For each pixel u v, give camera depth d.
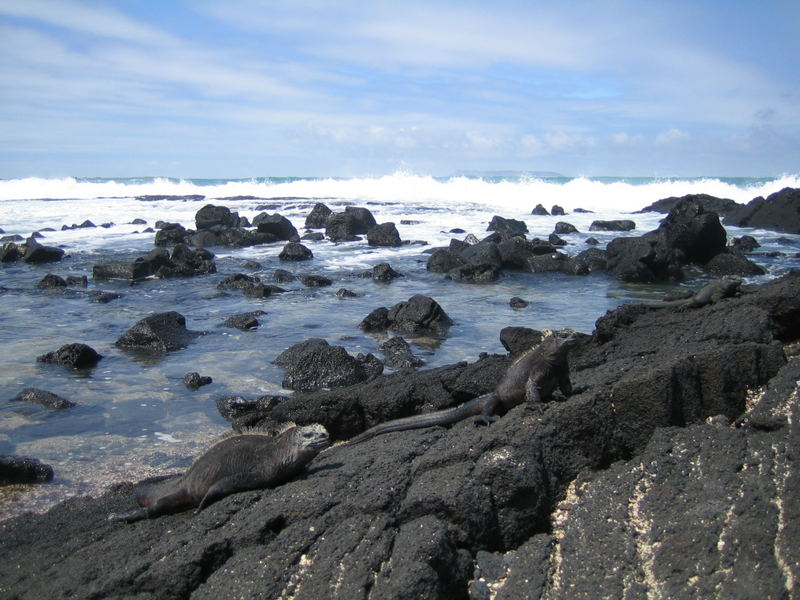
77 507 7.70
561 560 5.85
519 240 28.22
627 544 5.73
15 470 9.06
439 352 15.48
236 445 6.96
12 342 16.55
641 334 11.18
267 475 6.80
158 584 5.65
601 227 38.94
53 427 11.17
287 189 68.06
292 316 19.39
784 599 4.86
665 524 5.80
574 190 59.31
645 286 23.97
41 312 19.92
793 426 6.55
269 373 14.12
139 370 14.36
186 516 6.84
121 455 10.03
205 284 24.61
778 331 11.16
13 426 11.20
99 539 6.67
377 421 10.23
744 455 6.43
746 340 9.78
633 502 6.25
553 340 7.61
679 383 7.55
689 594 5.11
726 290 12.49
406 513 6.29
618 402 7.54
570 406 7.28
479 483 6.48
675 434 7.04
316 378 13.23
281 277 25.27
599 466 7.33
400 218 44.84
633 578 5.42
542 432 6.97
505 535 6.50
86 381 13.60
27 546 6.79
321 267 28.36
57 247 33.31
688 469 6.50
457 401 10.27
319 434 6.76
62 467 9.60
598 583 5.45
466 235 34.47
